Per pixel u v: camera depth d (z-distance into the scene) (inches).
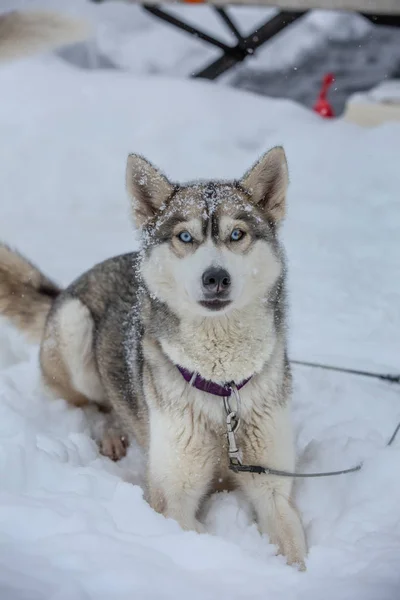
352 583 99.9
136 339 146.3
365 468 133.1
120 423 166.2
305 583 102.2
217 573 102.3
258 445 132.2
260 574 103.6
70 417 164.2
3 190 324.8
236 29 418.0
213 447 131.2
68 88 394.9
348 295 220.4
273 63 593.0
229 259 121.2
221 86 404.5
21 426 140.8
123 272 167.2
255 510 135.0
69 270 245.4
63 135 354.9
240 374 127.4
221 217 124.2
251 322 126.2
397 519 120.3
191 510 133.2
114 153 346.0
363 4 378.3
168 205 132.3
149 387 133.9
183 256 124.2
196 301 120.0
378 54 583.5
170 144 351.3
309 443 148.7
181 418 128.9
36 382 177.2
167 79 407.8
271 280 128.1
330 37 620.7
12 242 275.3
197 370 127.0
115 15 670.5
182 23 420.2
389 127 351.9
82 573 96.6
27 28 171.0
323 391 166.9
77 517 108.6
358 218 283.4
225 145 352.8
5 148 346.6
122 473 148.0
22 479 122.6
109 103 381.4
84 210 311.6
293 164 334.6
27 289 183.0
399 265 239.8
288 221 283.7
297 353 187.9
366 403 161.3
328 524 126.3
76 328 165.0
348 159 334.6
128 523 113.6
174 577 98.7
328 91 522.9
